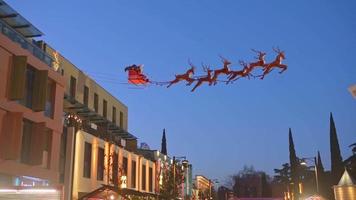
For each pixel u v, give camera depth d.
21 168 26.33
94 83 46.09
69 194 33.75
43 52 31.56
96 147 38.75
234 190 132.25
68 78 39.94
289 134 84.31
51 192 15.24
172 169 59.94
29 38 34.06
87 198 28.12
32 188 15.24
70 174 34.22
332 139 58.41
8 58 25.98
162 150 88.38
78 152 35.38
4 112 25.48
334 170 56.91
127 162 46.19
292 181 78.50
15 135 25.39
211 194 111.81
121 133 49.22
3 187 15.30
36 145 28.00
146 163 52.69
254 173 136.75
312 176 71.06
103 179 39.78
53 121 30.72
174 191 58.12
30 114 27.80
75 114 38.41
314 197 41.22
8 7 28.72
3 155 25.03
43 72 28.69
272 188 121.94
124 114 55.72
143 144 65.19
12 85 25.86
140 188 49.34
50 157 30.06
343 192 29.08
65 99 36.97
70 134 35.12
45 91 28.44
